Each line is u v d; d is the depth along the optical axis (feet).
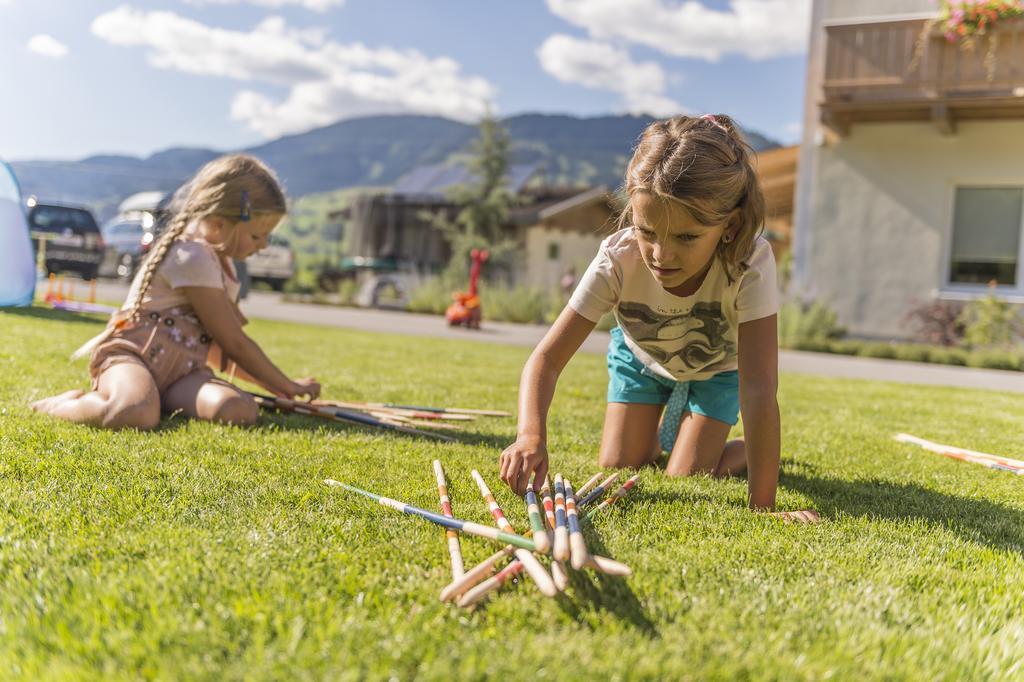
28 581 5.83
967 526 8.63
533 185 93.56
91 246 60.34
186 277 12.37
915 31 38.40
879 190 41.39
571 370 23.65
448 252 84.38
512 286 77.46
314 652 5.01
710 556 7.04
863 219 41.78
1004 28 36.70
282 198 13.03
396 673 4.83
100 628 5.20
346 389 16.88
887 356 38.14
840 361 35.24
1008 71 37.17
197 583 5.90
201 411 11.82
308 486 8.59
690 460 10.62
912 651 5.47
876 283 41.75
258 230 12.92
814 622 5.83
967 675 5.24
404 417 13.30
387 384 17.99
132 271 67.77
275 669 4.81
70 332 23.09
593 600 6.03
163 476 8.68
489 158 84.23
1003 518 9.06
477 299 44.91
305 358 22.49
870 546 7.60
